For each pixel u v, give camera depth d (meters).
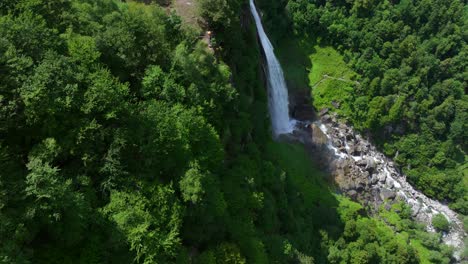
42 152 26.59
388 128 91.00
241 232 39.25
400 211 79.06
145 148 31.28
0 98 24.61
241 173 44.31
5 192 23.59
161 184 31.44
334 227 62.03
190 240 34.31
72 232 25.89
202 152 36.78
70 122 28.08
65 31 33.09
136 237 27.62
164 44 38.28
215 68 45.91
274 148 70.00
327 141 83.56
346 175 78.12
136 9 41.94
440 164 89.19
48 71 26.97
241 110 53.25
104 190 29.62
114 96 29.73
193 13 55.03
